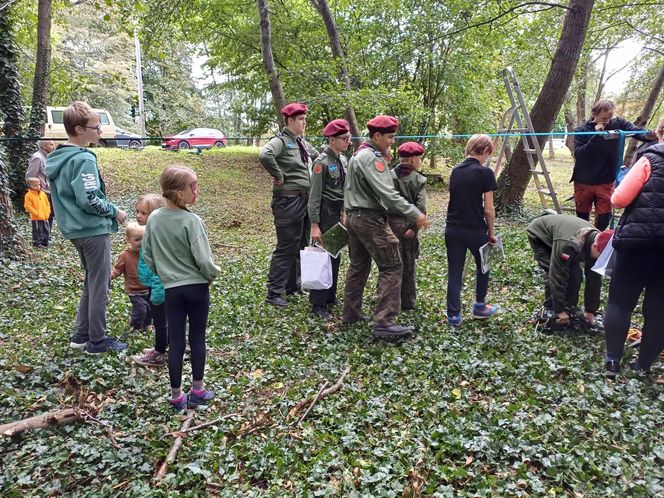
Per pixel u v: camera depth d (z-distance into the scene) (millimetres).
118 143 24750
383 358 4355
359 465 3000
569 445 3033
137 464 3109
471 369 4043
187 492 2846
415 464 2971
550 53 16281
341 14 16094
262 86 19797
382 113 12133
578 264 4605
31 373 4180
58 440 3281
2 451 3244
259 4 11570
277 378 4219
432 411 3488
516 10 11641
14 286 6586
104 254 4391
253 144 35781
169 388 4016
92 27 32281
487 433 3170
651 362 3812
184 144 27766
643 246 3529
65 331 5070
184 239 3475
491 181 4660
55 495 2881
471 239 4793
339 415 3525
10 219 7742
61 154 4188
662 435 3092
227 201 15156
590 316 4719
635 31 15219
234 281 7047
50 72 13539
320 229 5523
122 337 4918
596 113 6277
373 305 5789
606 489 2682
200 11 16453
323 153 5465
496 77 18594
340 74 12945
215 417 3656
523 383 3854
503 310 5305
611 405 3447
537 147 8750
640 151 4816
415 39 14453
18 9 12719
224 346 4863
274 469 3045
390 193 4305
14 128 12133
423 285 6371
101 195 4383
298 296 6270
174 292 3486
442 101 18672
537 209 11609
